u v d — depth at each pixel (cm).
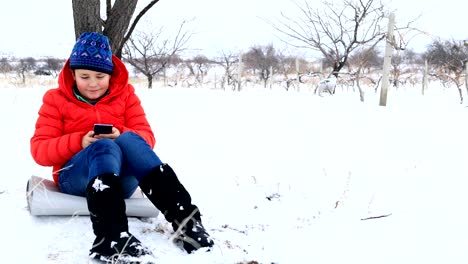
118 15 404
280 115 620
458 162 367
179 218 226
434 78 1736
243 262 219
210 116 589
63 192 254
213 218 291
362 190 326
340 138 483
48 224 232
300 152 429
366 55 1043
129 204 250
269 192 335
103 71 261
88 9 386
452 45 1166
